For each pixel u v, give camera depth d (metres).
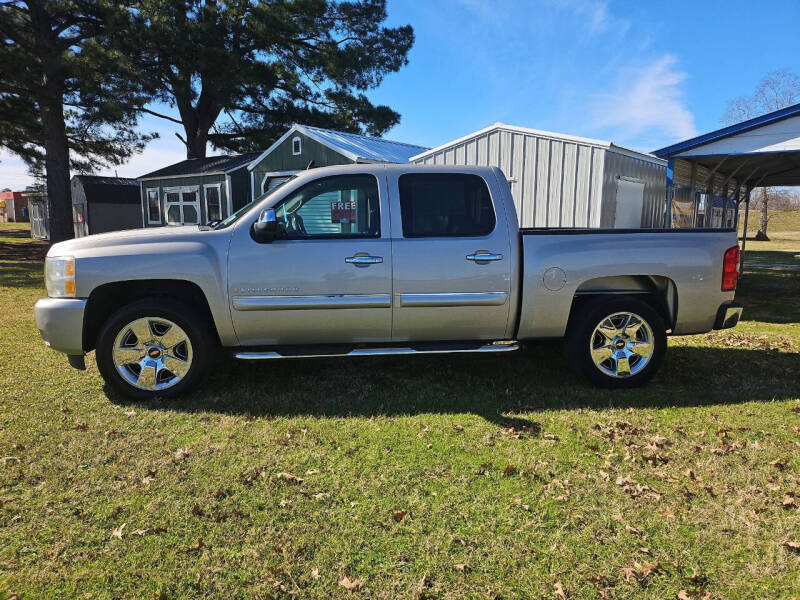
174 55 19.44
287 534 2.60
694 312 4.61
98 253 4.18
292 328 4.35
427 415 4.04
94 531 2.61
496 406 4.23
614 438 3.65
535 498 2.92
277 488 3.00
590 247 4.47
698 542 2.56
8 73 16.27
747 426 3.88
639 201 11.30
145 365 4.27
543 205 10.59
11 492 2.94
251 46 22.56
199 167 21.25
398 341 4.52
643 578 2.32
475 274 4.36
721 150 9.85
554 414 4.07
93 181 27.17
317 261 4.24
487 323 4.49
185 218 21.58
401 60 25.41
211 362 4.42
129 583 2.27
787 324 7.79
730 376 5.08
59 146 19.81
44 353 5.68
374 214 4.38
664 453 3.45
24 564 2.37
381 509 2.80
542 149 10.52
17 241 27.09
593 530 2.65
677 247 4.54
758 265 17.73
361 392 4.55
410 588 2.25
